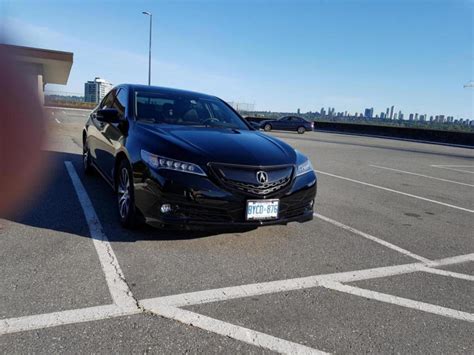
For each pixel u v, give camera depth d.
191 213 3.27
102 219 4.16
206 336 2.25
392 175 9.52
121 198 3.99
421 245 4.24
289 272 3.24
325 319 2.54
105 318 2.35
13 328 2.18
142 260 3.21
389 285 3.15
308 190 3.81
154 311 2.47
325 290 2.96
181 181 3.25
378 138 28.22
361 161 12.23
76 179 6.10
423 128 29.23
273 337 2.29
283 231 4.32
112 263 3.10
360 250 3.92
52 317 2.31
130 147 3.73
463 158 16.16
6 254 3.14
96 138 5.46
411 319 2.63
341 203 5.99
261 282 3.01
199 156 3.34
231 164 3.33
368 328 2.47
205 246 3.63
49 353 1.99
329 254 3.73
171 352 2.08
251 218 3.37
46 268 2.94
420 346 2.32
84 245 3.43
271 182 3.45
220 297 2.72
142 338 2.18
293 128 29.47
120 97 5.02
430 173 10.44
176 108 4.66
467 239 4.59
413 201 6.55
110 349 2.06
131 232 3.82
